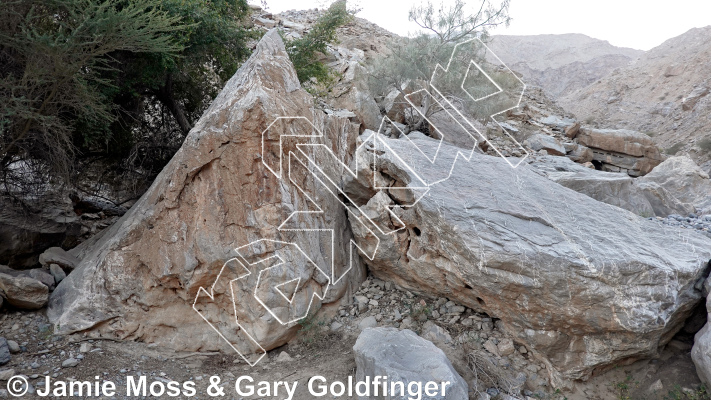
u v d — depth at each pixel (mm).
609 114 40531
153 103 9641
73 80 6395
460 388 4336
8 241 6789
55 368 4875
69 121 6984
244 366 5340
